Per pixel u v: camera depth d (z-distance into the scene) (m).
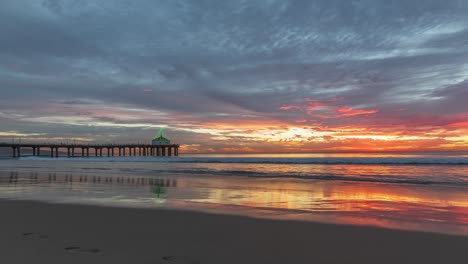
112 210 9.27
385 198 12.61
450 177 23.09
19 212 8.84
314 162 51.47
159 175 25.81
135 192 14.25
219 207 10.03
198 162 60.72
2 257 4.83
